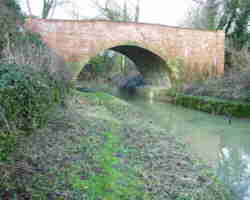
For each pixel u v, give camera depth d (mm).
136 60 21984
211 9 22719
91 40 16188
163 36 17859
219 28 21984
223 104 12602
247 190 4930
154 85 22875
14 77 4969
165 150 6539
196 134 9141
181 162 5824
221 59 18750
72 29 15789
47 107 6602
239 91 12992
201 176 5195
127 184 4254
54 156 4656
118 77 33406
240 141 8336
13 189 3250
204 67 18703
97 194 3715
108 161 5031
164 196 4121
